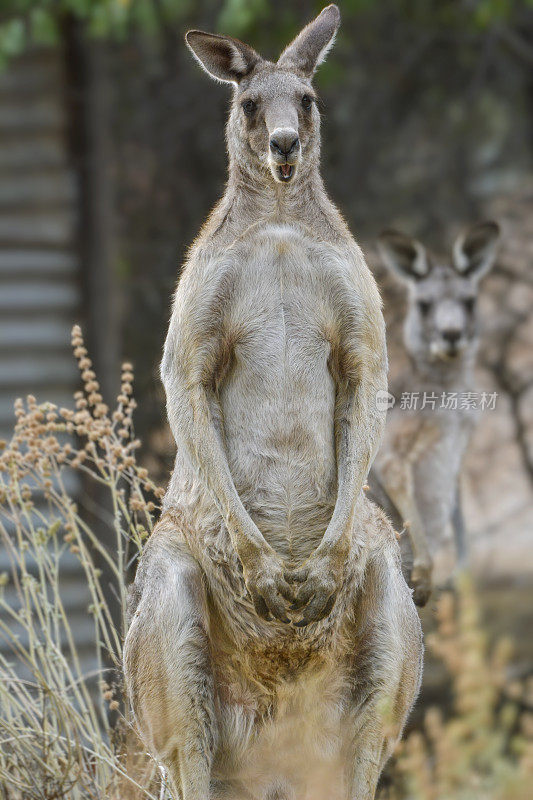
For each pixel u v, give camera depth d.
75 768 8.35
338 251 8.05
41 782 8.29
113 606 12.45
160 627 7.80
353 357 8.04
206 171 18.14
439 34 21.36
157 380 15.64
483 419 20.06
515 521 20.72
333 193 20.86
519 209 22.31
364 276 8.15
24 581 9.09
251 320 7.98
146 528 10.02
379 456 12.70
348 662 8.11
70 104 16.89
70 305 16.45
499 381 20.12
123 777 8.27
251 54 8.48
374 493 12.54
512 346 20.59
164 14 17.34
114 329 16.34
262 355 8.00
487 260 14.95
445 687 12.59
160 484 13.27
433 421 13.16
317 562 7.70
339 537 7.71
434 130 22.22
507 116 22.66
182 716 7.75
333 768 8.15
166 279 17.05
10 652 12.44
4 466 8.98
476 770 8.52
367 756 7.92
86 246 16.72
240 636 8.01
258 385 8.02
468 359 14.47
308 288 7.99
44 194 16.70
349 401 8.10
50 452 9.16
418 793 8.30
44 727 8.52
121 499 9.07
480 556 20.25
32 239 16.55
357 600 8.11
